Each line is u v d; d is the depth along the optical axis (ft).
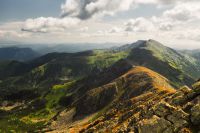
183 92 275.18
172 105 248.11
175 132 206.59
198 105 208.95
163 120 221.46
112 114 536.83
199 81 261.03
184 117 211.82
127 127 306.14
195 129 198.59
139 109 396.16
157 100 386.93
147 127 225.35
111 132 369.71
